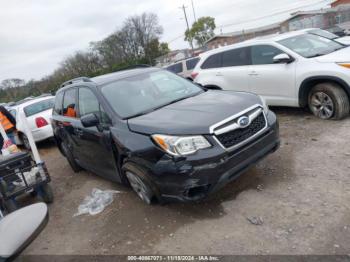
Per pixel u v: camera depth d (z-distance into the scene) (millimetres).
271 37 6652
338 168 3904
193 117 3412
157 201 3793
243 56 6910
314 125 5629
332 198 3311
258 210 3377
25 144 9453
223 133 3230
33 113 8984
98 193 4781
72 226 4059
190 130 3189
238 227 3172
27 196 5426
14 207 4367
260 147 3496
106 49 71812
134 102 4195
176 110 3746
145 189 3639
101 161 4539
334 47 6160
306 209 3217
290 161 4375
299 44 6227
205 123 3246
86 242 3600
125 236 3504
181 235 3264
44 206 1891
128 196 4406
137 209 3988
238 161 3268
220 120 3275
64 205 4773
